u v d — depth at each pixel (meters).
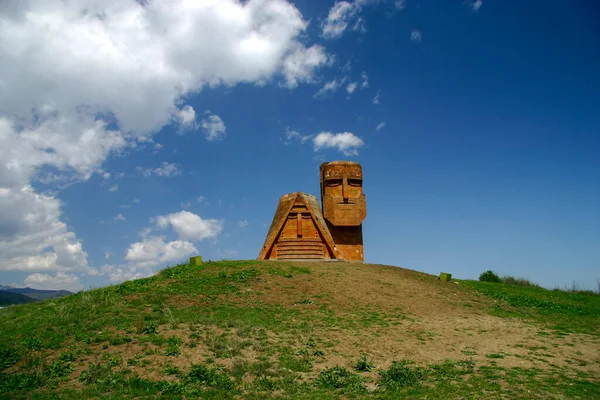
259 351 13.30
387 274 24.92
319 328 15.80
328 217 31.20
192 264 23.42
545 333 17.52
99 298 17.31
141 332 14.02
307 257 27.53
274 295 18.95
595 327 19.34
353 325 16.42
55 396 10.06
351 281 22.12
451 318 18.91
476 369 12.69
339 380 11.38
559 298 27.59
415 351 14.23
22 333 13.78
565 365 13.35
